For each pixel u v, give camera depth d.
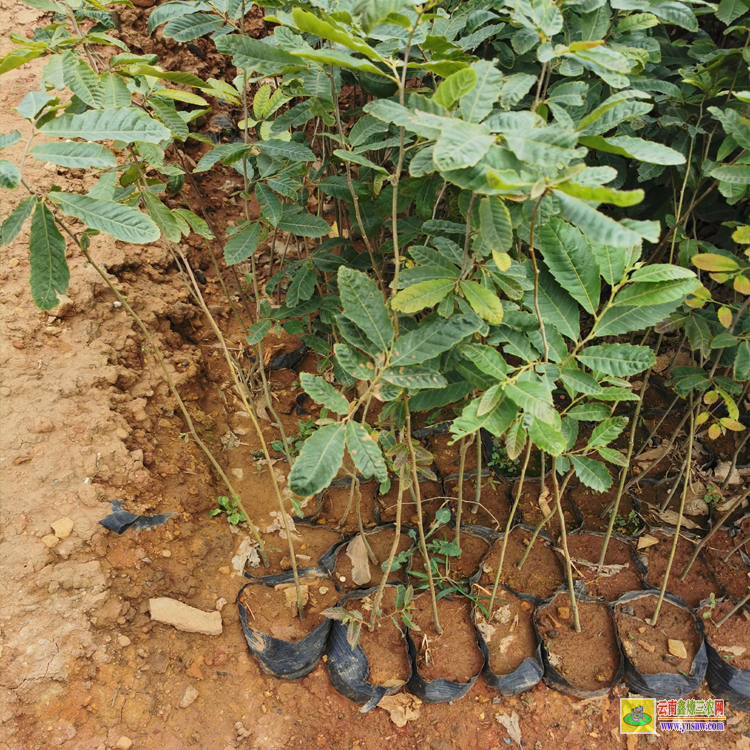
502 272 1.64
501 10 1.73
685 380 2.24
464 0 2.09
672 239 2.33
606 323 1.62
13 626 1.89
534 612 2.40
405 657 2.26
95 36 1.77
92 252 2.75
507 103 1.36
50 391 2.32
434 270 1.63
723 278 1.91
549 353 1.65
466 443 2.26
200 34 2.03
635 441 3.06
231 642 2.23
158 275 2.99
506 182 1.12
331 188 2.11
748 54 1.92
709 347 2.22
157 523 2.29
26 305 2.46
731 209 2.62
